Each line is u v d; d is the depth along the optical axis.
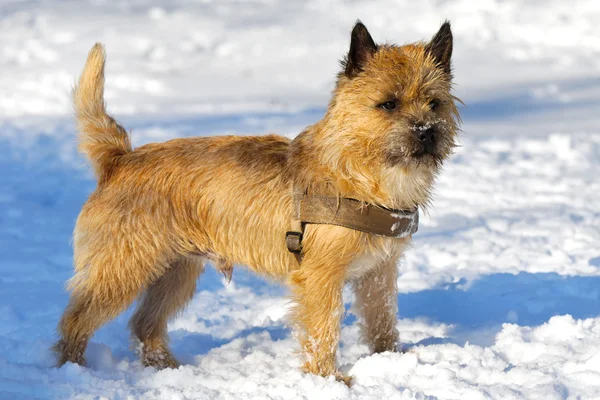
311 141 5.82
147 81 22.66
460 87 21.55
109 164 6.16
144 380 5.76
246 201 5.90
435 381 5.52
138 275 6.01
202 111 18.73
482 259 9.13
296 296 5.76
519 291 7.85
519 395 5.17
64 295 8.03
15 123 17.73
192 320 7.44
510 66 24.34
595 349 5.94
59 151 15.08
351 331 6.98
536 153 14.80
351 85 5.70
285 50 27.33
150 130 16.42
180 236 6.05
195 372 5.91
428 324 7.05
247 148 6.08
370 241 5.67
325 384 5.45
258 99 20.41
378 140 5.56
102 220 5.98
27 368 5.77
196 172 6.02
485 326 6.89
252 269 6.08
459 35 28.38
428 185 5.92
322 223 5.59
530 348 6.06
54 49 26.28
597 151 14.73
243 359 6.30
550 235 9.98
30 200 12.04
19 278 8.65
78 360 6.05
